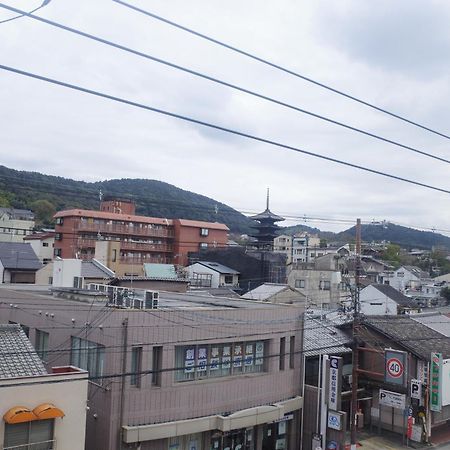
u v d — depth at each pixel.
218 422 20.45
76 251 61.56
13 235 73.19
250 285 60.69
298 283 59.16
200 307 22.80
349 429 27.97
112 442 18.08
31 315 23.77
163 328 19.50
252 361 22.72
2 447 15.01
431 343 30.27
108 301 20.81
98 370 19.28
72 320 20.95
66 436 16.08
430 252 103.94
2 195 76.69
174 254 69.62
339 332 29.94
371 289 51.84
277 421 23.14
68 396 16.19
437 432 29.09
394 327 30.72
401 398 26.48
